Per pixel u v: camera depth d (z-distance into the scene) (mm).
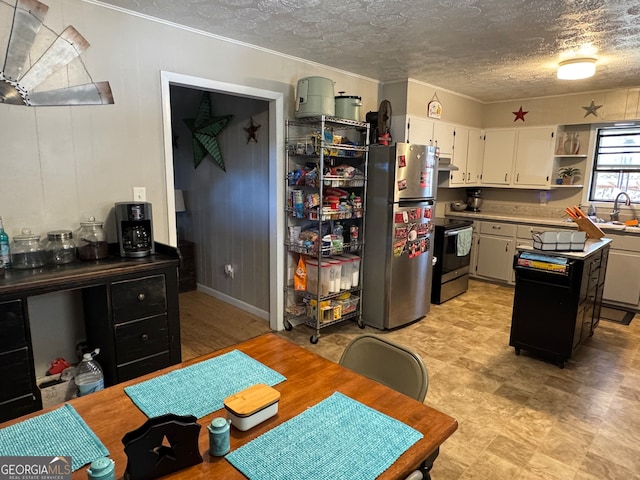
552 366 3082
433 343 3477
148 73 2578
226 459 980
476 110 5383
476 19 2512
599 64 3549
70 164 2342
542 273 3021
